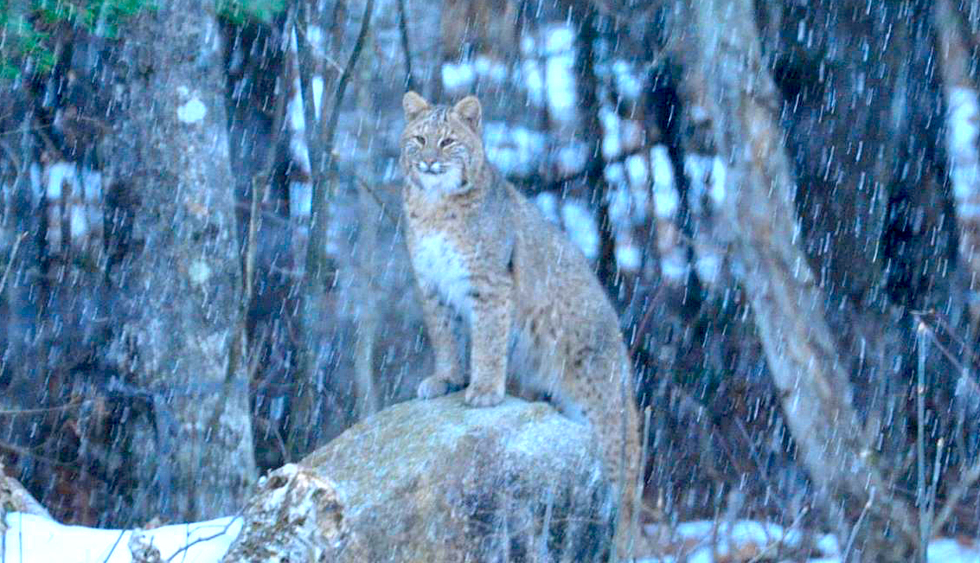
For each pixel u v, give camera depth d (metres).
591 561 8.56
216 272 11.80
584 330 10.55
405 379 15.77
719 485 12.17
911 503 14.74
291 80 16.72
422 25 17.80
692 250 18.31
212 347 11.73
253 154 16.66
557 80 19.56
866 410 16.14
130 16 11.55
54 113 15.51
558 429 8.56
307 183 16.86
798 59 17.72
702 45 14.16
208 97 11.86
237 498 11.59
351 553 7.23
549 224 10.80
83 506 13.52
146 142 11.75
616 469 10.56
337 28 15.24
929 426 16.05
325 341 15.32
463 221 9.77
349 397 15.09
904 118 17.44
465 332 10.27
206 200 11.77
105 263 13.33
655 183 18.95
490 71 19.47
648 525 13.22
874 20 17.52
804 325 13.86
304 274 14.07
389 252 16.00
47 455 14.16
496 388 9.25
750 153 13.97
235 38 16.45
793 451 16.00
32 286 15.23
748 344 17.30
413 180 9.91
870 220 17.16
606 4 19.34
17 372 14.79
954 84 17.14
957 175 17.16
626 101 19.20
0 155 15.60
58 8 10.93
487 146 19.11
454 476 7.93
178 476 11.54
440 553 7.76
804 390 13.75
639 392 16.88
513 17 19.67
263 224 16.58
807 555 10.61
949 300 16.89
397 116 16.62
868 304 16.95
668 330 17.61
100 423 13.88
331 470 8.09
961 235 16.88
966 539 13.91
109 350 14.09
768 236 13.91
